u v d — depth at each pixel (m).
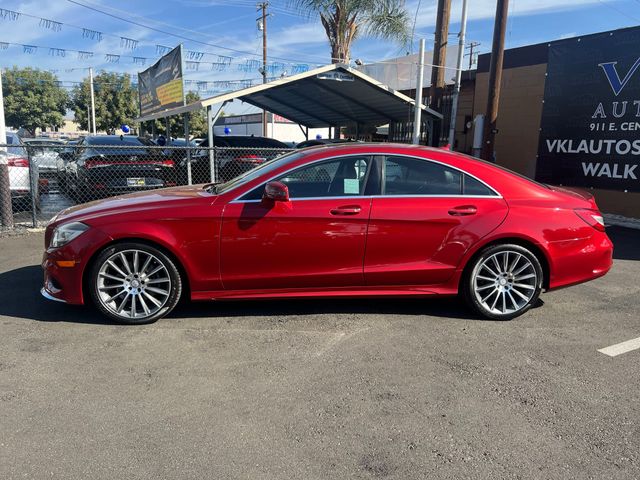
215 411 3.13
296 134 43.50
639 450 2.79
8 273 5.94
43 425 2.96
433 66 14.41
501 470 2.62
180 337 4.20
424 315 4.78
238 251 4.35
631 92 9.59
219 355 3.88
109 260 4.29
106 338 4.15
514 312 4.66
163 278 4.40
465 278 4.64
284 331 4.35
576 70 10.51
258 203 4.37
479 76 13.95
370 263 4.50
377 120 17.86
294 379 3.53
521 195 4.66
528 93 12.22
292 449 2.77
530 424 3.03
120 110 48.66
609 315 4.86
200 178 11.20
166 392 3.34
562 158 10.98
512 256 4.62
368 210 4.43
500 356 3.93
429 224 4.48
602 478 2.56
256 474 2.57
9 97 46.38
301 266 4.45
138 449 2.75
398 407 3.19
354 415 3.10
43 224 8.82
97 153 10.09
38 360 3.75
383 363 3.79
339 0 15.92
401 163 4.59
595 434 2.94
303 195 4.45
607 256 4.84
